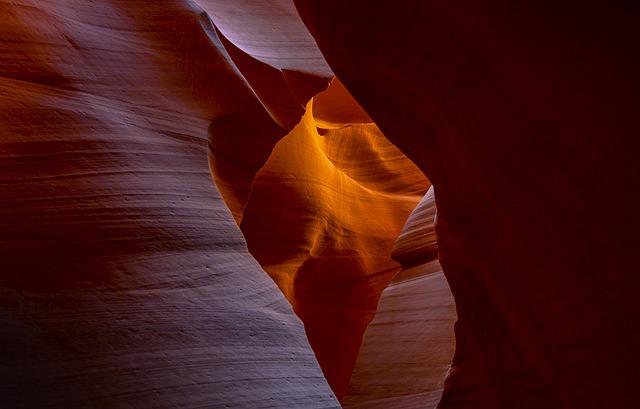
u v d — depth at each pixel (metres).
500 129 3.00
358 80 4.30
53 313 3.32
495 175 3.19
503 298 3.59
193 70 5.58
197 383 3.32
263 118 5.83
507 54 2.72
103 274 3.66
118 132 4.63
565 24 2.36
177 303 3.71
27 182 3.93
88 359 3.19
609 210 2.46
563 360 3.09
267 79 6.65
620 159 2.33
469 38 2.92
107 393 3.08
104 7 5.52
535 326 3.28
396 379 6.79
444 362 6.56
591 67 2.32
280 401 3.47
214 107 5.51
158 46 5.55
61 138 4.29
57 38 4.96
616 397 2.72
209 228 4.35
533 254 3.09
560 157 2.65
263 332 3.83
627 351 2.56
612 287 2.55
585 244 2.66
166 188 4.46
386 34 3.55
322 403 3.61
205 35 5.76
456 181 3.69
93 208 3.98
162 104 5.17
